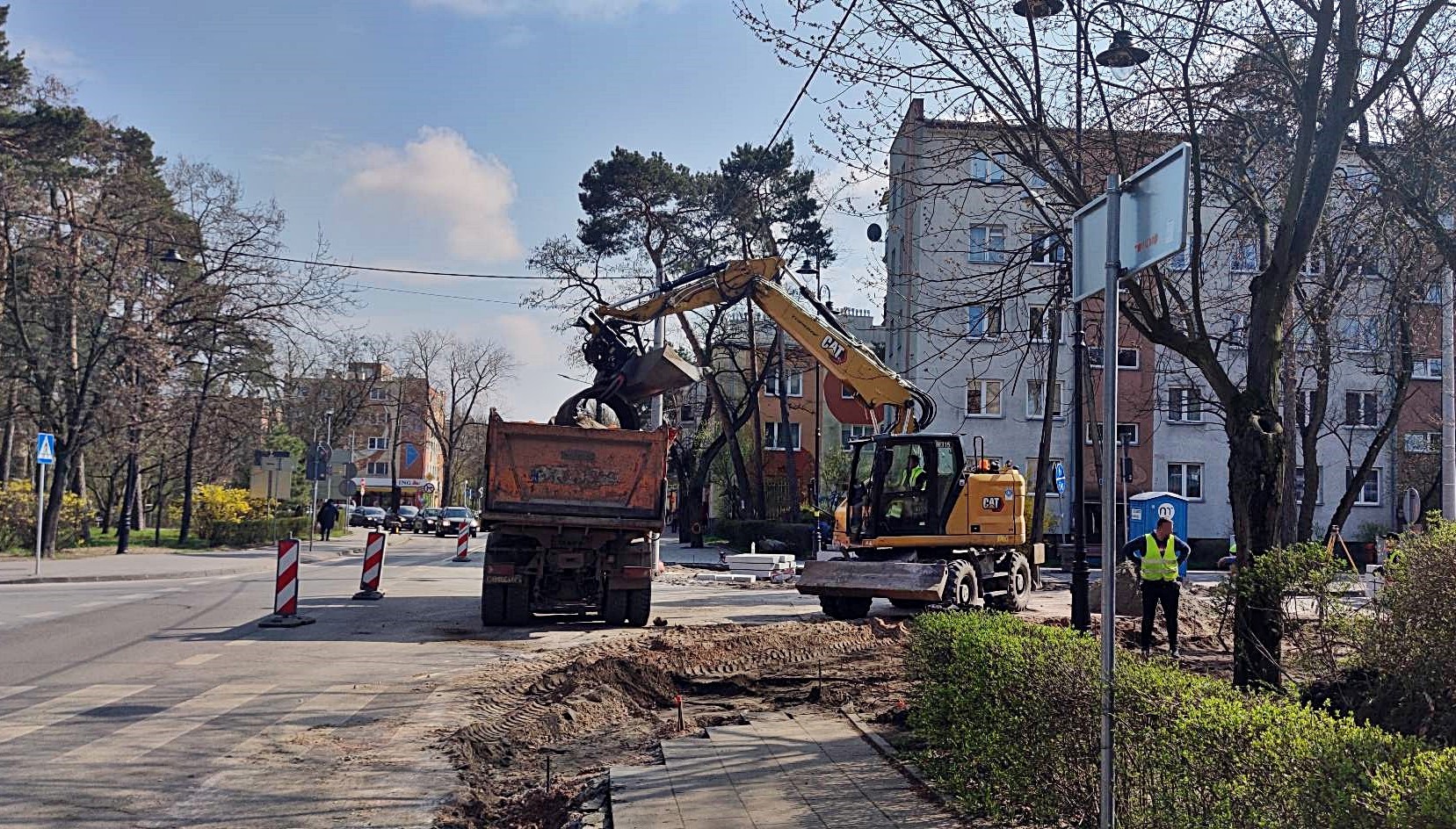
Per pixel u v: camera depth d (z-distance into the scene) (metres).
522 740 9.34
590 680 11.42
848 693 11.08
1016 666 6.02
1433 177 10.32
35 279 34.59
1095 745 5.30
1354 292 14.16
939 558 20.02
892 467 20.12
